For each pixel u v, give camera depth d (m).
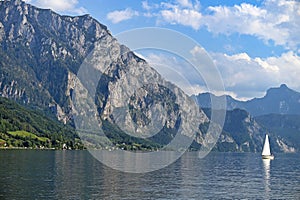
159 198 59.09
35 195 58.72
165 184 74.75
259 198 64.19
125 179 80.31
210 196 63.12
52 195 59.06
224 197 62.91
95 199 56.78
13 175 83.31
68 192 61.94
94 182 74.44
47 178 79.38
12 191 61.62
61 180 76.56
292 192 71.75
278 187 78.94
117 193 62.19
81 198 57.25
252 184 82.56
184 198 60.06
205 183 80.00
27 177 80.31
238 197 63.62
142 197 59.41
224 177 96.00
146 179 81.56
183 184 76.06
